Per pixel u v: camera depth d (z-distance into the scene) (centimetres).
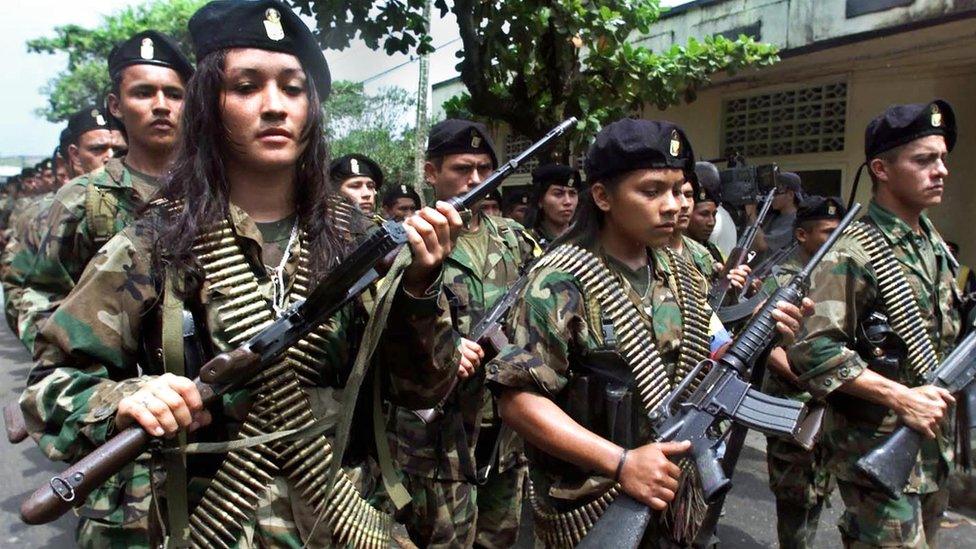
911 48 750
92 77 2122
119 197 321
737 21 848
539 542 252
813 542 437
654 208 232
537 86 554
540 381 223
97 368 167
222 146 179
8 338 1060
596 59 566
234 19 173
